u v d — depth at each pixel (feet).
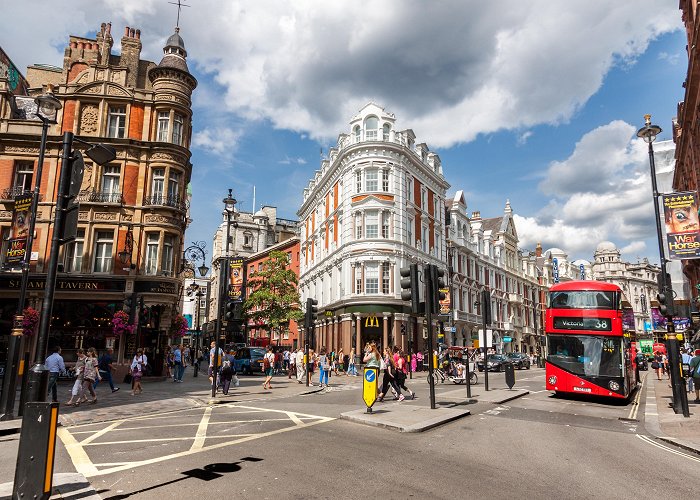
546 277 251.39
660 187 150.00
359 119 118.11
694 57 61.36
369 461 22.89
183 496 17.39
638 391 68.59
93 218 79.36
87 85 82.58
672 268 156.87
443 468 21.97
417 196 127.95
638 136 46.75
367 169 115.85
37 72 99.04
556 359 54.39
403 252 114.62
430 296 41.47
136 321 76.48
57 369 45.29
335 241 126.00
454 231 153.38
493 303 180.86
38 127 81.15
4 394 35.01
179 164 85.56
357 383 75.20
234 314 54.80
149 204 81.97
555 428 34.58
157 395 55.42
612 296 53.52
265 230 232.53
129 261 78.59
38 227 78.33
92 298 76.84
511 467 22.65
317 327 136.87
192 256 103.24
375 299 108.88
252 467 21.52
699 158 72.33
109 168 81.97
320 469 21.24
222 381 58.65
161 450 25.20
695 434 32.19
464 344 151.84
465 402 47.93
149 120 84.28
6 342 75.20
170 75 86.48
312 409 42.14
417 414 36.83
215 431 30.96
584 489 19.35
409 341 111.86
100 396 54.08
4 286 75.51
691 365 55.26
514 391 59.00
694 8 65.82
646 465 23.84
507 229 206.18
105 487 18.45
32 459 15.28
